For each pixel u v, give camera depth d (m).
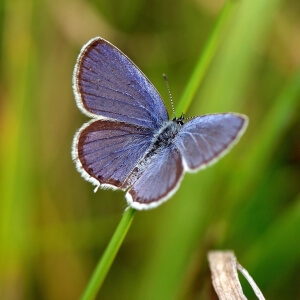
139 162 0.16
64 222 0.18
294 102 0.17
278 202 0.18
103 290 0.18
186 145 0.16
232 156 0.18
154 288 0.17
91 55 0.16
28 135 0.17
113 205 0.18
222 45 0.18
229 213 0.18
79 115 0.18
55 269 0.18
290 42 0.19
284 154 0.18
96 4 0.19
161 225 0.18
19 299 0.18
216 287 0.15
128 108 0.16
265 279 0.17
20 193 0.17
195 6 0.19
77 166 0.16
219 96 0.18
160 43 0.19
